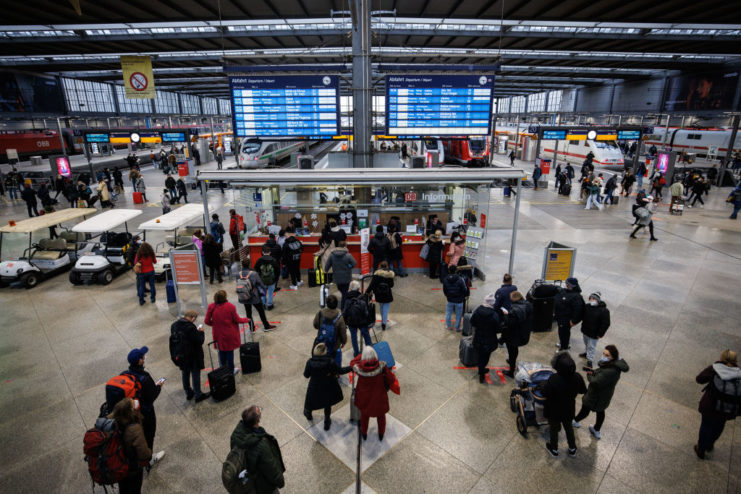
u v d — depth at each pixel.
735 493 4.65
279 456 3.99
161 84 42.03
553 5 16.45
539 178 26.66
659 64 31.75
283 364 7.23
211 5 16.17
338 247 8.95
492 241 14.78
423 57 27.34
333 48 23.30
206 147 41.19
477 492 4.65
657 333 8.23
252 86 11.23
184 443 5.41
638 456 5.19
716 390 4.80
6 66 28.89
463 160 35.69
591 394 5.26
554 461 5.10
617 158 34.16
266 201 11.84
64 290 10.84
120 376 4.70
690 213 19.30
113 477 3.92
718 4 15.90
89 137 25.00
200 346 6.03
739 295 10.06
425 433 5.57
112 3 15.48
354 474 4.90
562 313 7.11
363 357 5.06
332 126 11.60
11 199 23.11
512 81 42.78
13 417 5.96
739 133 31.31
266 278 9.05
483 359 6.50
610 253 13.34
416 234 11.71
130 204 22.38
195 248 8.88
